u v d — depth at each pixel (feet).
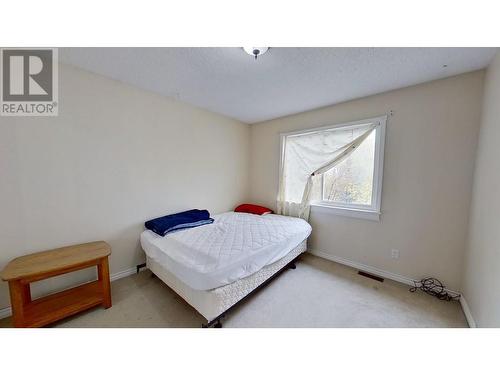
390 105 6.96
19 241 5.10
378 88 6.78
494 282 3.79
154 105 7.52
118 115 6.63
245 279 5.24
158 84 6.79
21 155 5.05
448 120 5.93
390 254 7.16
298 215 9.71
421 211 6.49
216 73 5.97
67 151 5.71
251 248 5.63
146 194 7.53
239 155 11.41
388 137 7.04
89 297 5.31
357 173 8.07
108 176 6.53
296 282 6.79
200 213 8.53
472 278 5.02
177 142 8.39
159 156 7.82
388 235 7.18
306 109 9.12
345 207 8.41
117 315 5.08
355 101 7.80
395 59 5.07
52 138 5.45
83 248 5.61
